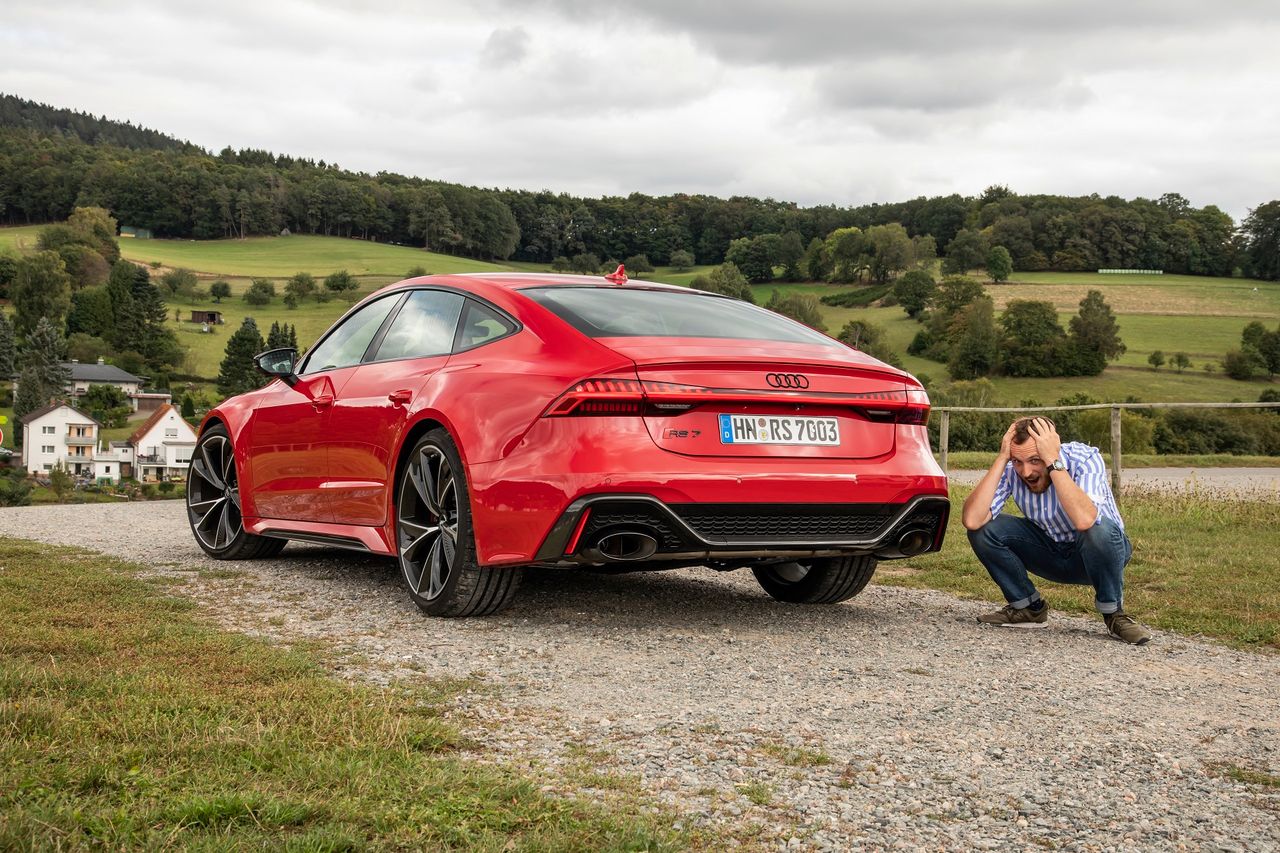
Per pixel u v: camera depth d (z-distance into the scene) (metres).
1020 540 4.50
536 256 192.62
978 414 29.30
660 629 4.12
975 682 3.39
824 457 3.96
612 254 187.12
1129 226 161.12
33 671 2.82
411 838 1.83
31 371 128.75
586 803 2.07
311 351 5.57
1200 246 159.88
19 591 4.34
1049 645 4.09
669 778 2.32
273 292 159.88
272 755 2.22
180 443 117.25
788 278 171.75
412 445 4.41
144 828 1.80
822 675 3.42
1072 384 107.75
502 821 1.94
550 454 3.70
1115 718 3.00
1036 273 161.38
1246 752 2.70
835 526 3.99
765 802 2.20
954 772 2.46
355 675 3.16
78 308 154.25
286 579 5.13
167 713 2.50
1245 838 2.10
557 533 3.67
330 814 1.91
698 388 3.74
